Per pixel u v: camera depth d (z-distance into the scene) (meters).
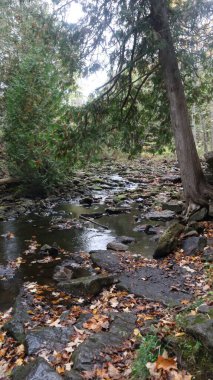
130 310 5.21
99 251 7.87
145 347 3.66
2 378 3.80
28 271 7.25
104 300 5.66
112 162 25.11
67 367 3.79
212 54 10.23
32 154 13.82
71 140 10.57
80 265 7.38
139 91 11.98
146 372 3.38
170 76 9.69
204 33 9.66
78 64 10.25
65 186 16.36
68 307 5.61
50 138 11.02
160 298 5.48
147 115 12.16
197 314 4.03
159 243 7.45
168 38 9.34
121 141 11.88
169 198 13.27
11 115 14.04
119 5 9.30
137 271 6.67
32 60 13.80
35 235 9.82
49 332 4.63
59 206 13.57
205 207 9.41
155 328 4.07
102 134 10.81
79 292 6.01
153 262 7.12
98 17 9.66
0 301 6.05
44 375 3.44
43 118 13.74
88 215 11.64
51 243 9.09
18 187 14.96
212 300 4.61
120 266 6.96
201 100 12.86
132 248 8.23
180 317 4.08
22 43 16.02
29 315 5.34
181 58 9.85
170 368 3.34
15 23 16.08
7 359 4.30
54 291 6.22
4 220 11.53
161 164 24.98
